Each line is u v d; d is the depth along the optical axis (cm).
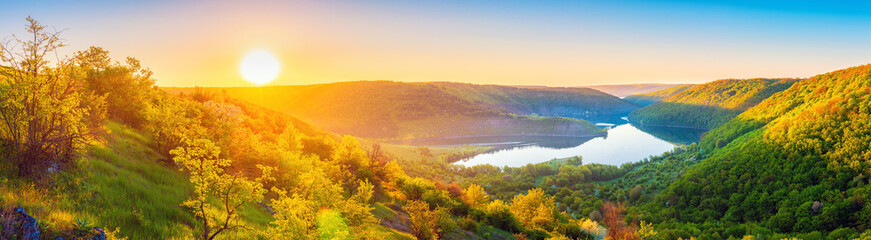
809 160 11912
